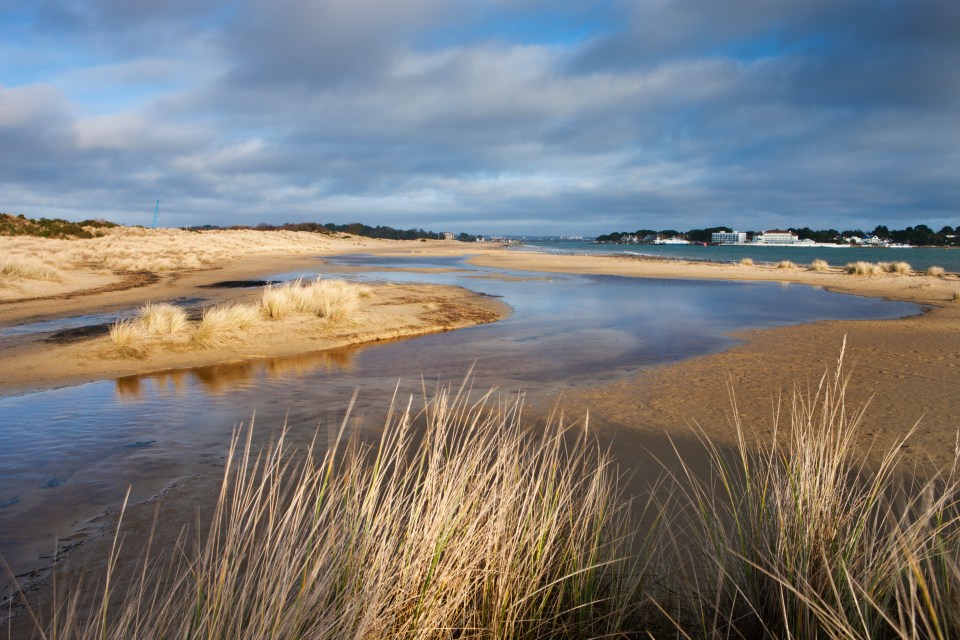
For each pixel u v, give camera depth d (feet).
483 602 7.56
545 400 23.34
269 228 379.55
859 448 16.56
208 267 111.86
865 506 8.79
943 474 14.12
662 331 43.47
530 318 51.49
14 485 15.03
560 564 8.23
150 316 37.73
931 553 6.91
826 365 29.91
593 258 181.57
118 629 6.67
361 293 59.98
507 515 8.41
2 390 25.52
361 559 7.04
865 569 7.06
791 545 7.68
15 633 8.98
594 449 17.02
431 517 7.61
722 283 93.50
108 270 96.02
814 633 6.73
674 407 22.17
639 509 12.79
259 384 26.63
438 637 6.95
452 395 24.07
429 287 74.79
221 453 17.37
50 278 71.15
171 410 22.20
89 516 13.26
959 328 43.42
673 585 9.21
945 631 5.76
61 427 20.01
